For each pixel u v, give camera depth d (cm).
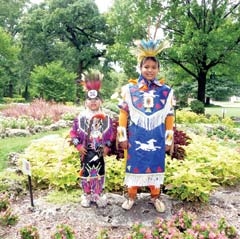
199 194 449
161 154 412
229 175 540
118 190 497
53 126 1224
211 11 2186
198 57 2209
